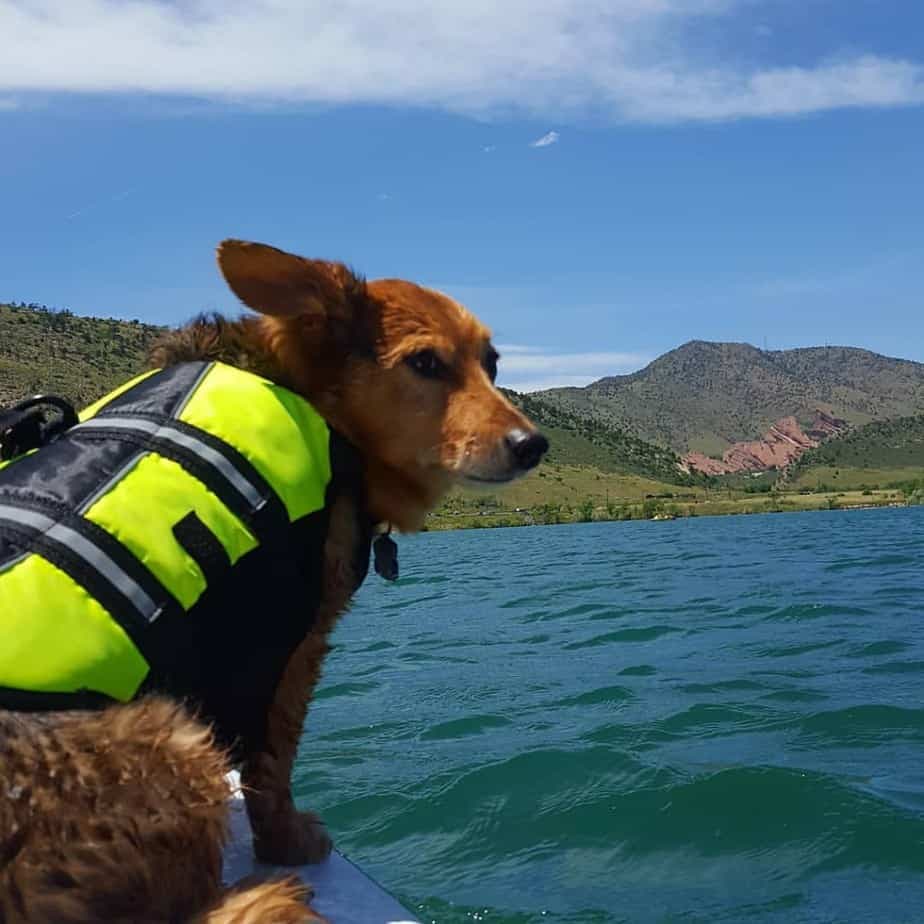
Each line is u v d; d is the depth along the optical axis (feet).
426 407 2.39
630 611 9.87
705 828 3.59
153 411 1.83
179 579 1.67
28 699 1.53
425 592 13.26
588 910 3.02
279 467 1.85
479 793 4.07
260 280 2.19
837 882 3.13
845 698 5.36
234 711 1.81
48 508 1.65
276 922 1.57
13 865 1.45
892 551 18.10
